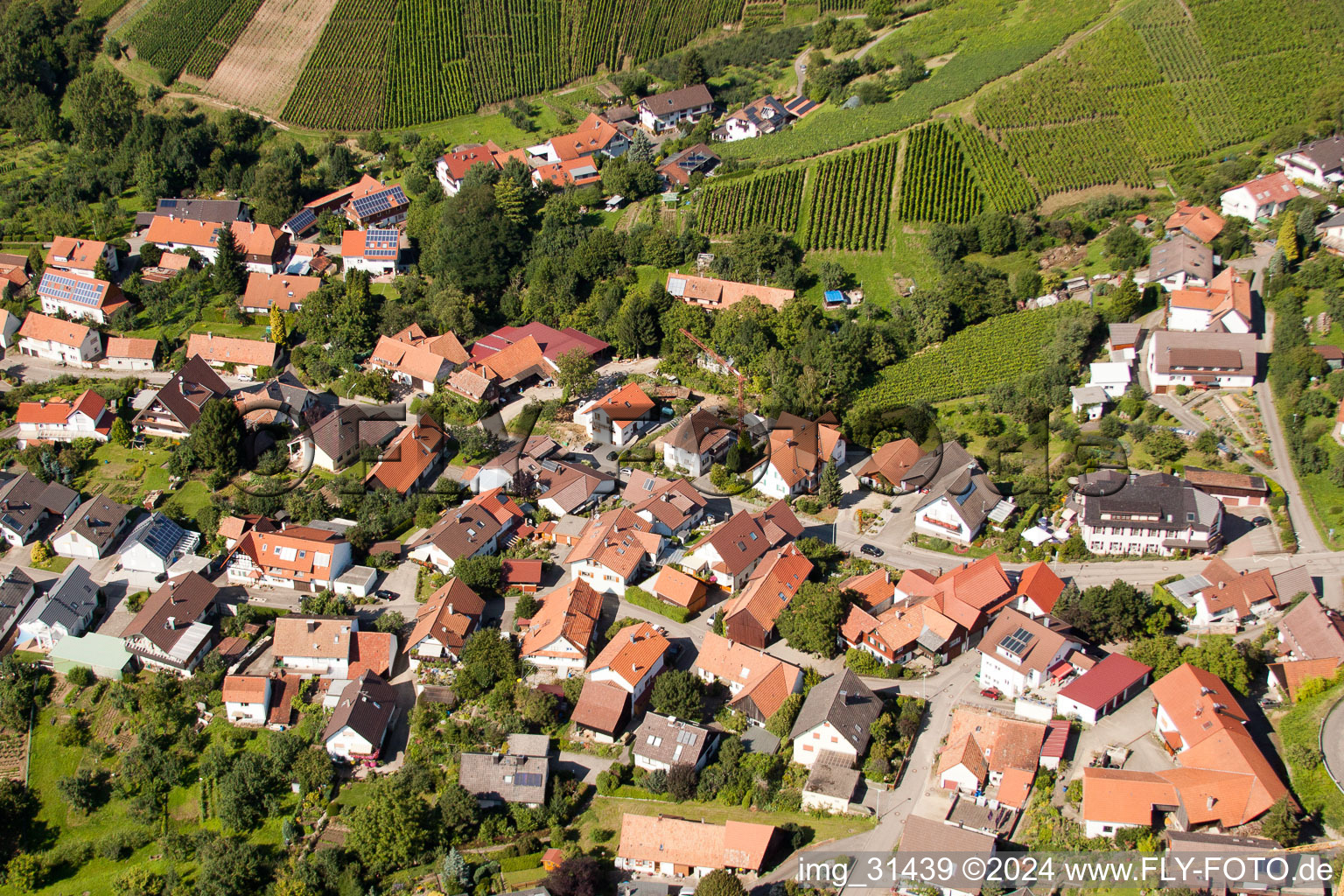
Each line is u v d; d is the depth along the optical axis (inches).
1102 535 5595.5
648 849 4156.0
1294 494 5841.5
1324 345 6633.9
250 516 6195.9
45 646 5477.4
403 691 5098.4
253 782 4603.8
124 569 5979.3
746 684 4877.0
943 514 5836.6
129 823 4660.4
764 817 4352.9
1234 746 4165.8
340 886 4185.5
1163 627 4960.6
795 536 5866.1
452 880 4146.2
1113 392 6683.1
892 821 4264.3
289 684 5123.0
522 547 5989.2
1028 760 4330.7
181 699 5147.6
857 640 5064.0
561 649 5064.0
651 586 5565.9
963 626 5039.4
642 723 4685.0
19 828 4677.7
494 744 4709.6
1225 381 6628.9
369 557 5910.4
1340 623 4803.2
